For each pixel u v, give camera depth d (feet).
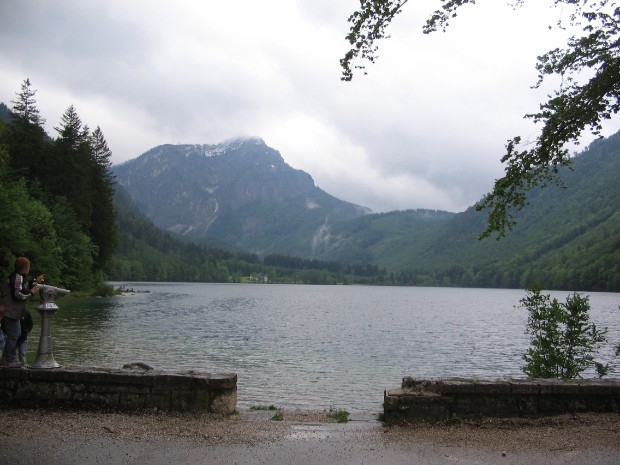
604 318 216.13
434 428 25.27
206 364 79.71
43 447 20.97
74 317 138.10
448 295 552.82
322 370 78.84
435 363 91.97
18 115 193.88
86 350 82.53
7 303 28.91
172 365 76.84
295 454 21.11
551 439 22.95
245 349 100.68
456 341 130.00
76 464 19.42
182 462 19.88
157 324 139.64
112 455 20.42
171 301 265.95
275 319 187.83
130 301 230.07
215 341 110.73
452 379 27.96
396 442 22.91
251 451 21.35
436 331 157.99
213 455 20.74
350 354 99.81
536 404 26.25
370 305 325.42
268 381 67.82
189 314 187.93
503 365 91.45
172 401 26.84
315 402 56.13
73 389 27.04
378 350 107.86
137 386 26.91
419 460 20.56
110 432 23.15
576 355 44.27
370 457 20.86
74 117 221.05
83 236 200.13
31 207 160.56
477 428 25.05
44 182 196.13
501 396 26.32
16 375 27.14
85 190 209.05
